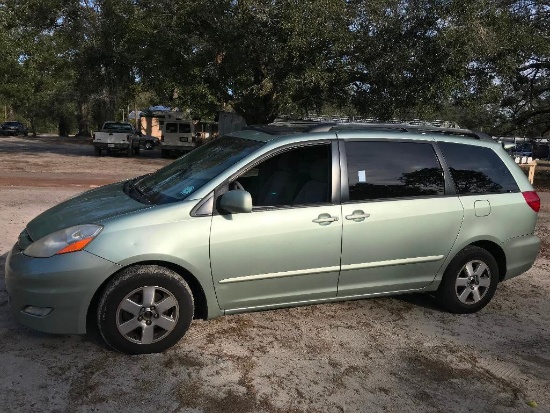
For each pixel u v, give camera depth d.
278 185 4.29
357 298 4.63
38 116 59.16
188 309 3.92
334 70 17.67
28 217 8.16
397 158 4.68
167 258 3.79
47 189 11.48
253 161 4.23
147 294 3.80
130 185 4.90
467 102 17.84
